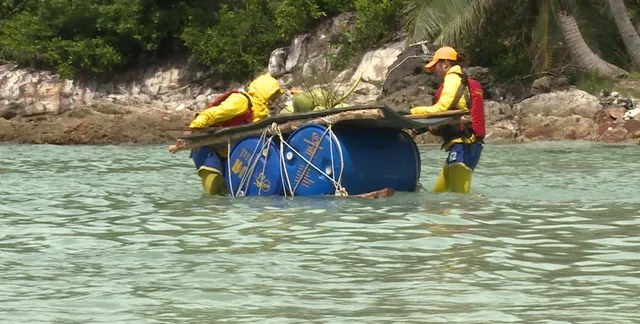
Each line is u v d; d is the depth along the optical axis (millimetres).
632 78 62531
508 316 15086
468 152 28109
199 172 28953
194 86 84750
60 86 86562
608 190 30047
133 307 15883
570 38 63625
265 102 29203
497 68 66688
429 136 53094
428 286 17078
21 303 16203
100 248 20875
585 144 51156
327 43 79188
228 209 25781
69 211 26234
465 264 18797
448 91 27641
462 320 14883
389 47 72562
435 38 65188
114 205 27281
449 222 23344
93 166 40250
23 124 62375
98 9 86938
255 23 83562
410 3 66500
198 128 28188
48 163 41969
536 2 68000
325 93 29500
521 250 20062
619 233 21953
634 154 44438
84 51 85500
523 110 57688
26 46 88000
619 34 67000
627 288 16859
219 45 82500
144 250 20516
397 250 20125
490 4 64375
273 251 20172
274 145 27719
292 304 15953
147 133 61188
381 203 26172
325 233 22016
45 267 19016
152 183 33125
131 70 87875
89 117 62906
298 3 81125
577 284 17172
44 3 88750
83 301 16312
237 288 17078
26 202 28125
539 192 29297
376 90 67938
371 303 15977
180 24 88000
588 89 61781
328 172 27156
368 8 76312
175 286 17281
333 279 17672
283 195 27688
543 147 49406
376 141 27656
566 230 22359
